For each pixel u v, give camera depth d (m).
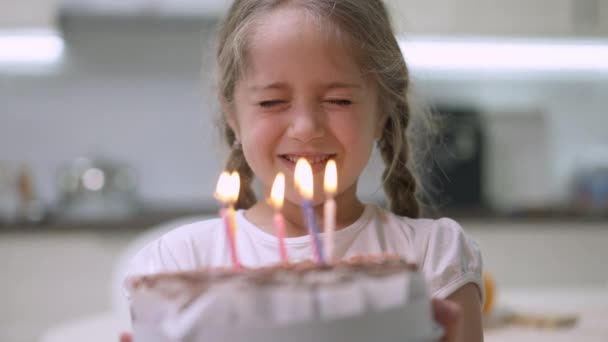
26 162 3.13
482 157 3.06
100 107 3.16
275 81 0.86
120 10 2.90
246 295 0.53
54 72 3.13
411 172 1.10
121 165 3.00
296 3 0.90
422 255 0.91
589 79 3.37
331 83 0.86
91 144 3.17
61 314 2.68
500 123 3.28
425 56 3.20
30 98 3.12
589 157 3.23
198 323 0.53
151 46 3.17
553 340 1.20
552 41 3.01
